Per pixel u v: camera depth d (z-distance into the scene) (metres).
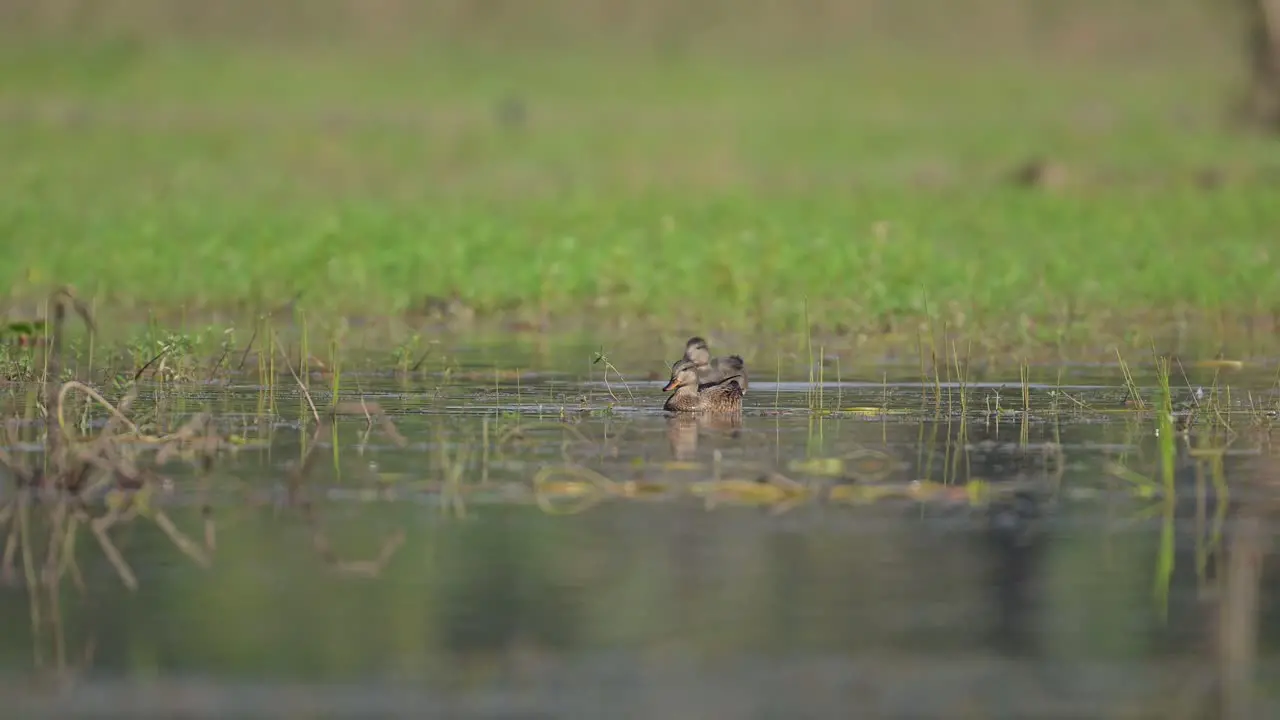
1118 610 16.52
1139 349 35.47
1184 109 120.19
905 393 29.20
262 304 41.44
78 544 18.69
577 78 141.38
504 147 95.75
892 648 15.43
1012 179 77.19
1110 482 21.70
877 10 164.38
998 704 14.21
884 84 140.00
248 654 15.21
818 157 91.06
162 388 29.14
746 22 163.12
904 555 18.27
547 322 40.00
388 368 32.06
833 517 19.86
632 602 16.62
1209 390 29.48
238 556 18.22
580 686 14.51
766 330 38.44
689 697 14.27
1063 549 18.53
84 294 42.91
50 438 23.34
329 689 14.43
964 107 125.12
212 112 114.00
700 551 18.39
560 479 21.62
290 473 21.88
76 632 15.80
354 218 56.62
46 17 155.12
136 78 129.62
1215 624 16.09
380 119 111.81
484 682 14.59
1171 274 44.84
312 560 18.06
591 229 55.84
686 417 26.47
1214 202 64.62
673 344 36.34
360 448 23.75
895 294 40.19
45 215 59.28
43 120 104.00
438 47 157.12
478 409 27.25
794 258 46.53
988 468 22.47
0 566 17.86
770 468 22.31
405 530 19.28
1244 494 21.05
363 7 163.00
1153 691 14.49
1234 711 14.12
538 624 15.98
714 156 90.19
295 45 154.38
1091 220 59.66
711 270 45.16
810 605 16.53
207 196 69.75
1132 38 157.50
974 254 49.19
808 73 146.38
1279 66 97.31
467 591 16.95
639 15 164.62
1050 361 33.62
